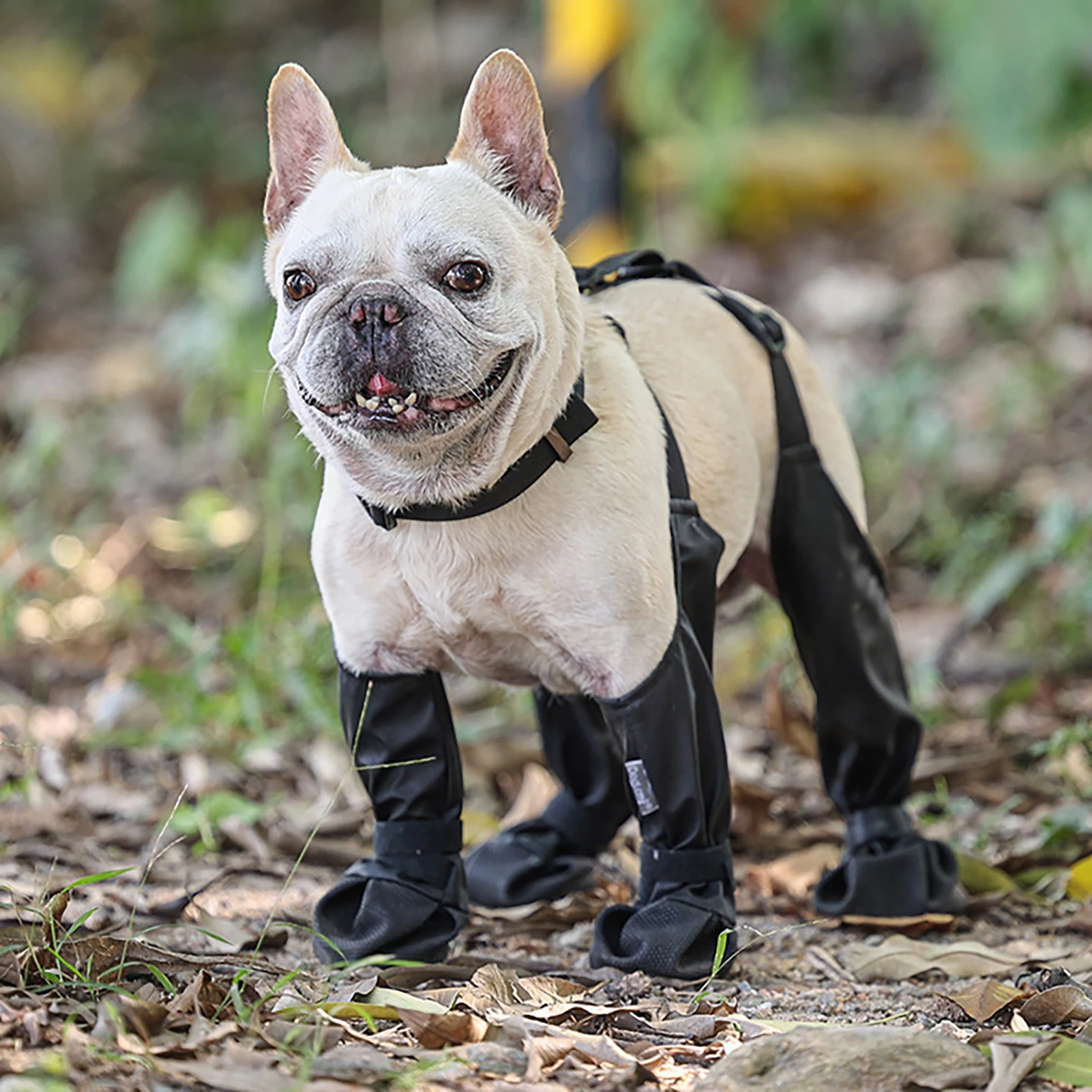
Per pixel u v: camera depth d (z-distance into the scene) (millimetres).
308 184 6219
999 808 8727
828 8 22609
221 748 9609
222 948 6566
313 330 5586
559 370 5902
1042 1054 5043
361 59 28031
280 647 10789
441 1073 4930
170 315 19766
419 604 6145
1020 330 17359
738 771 9305
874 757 7242
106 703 10305
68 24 28828
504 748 9453
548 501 5930
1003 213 20812
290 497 12883
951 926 7082
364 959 6082
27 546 13195
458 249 5602
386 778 6438
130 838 8305
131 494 14844
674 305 6953
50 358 19391
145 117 27031
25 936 5855
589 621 6012
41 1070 4652
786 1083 4863
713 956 6305
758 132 23609
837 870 7301
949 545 12906
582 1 15742
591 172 15883
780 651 10617
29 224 24469
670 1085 5004
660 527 6113
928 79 26266
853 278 19484
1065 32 19531
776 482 7109
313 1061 4875
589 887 7672
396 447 5699
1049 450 14641
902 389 14547
